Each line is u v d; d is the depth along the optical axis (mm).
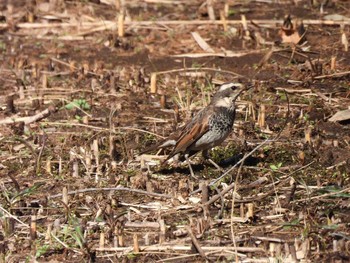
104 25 20578
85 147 14906
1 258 11797
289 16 19203
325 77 17469
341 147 14625
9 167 14398
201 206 12727
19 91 17359
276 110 16109
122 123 15922
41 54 19453
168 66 18500
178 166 14352
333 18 20328
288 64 18219
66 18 21234
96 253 11820
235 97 14039
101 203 13062
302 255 11336
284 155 14383
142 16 21109
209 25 20312
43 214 12930
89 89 17375
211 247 11688
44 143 14602
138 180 13547
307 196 12828
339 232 11820
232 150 14727
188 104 16266
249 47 19234
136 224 12422
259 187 13312
